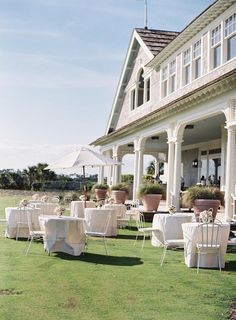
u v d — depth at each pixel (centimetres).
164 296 655
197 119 1479
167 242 917
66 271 817
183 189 2372
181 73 1814
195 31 1659
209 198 1262
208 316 566
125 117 2614
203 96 1354
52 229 1002
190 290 693
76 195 2484
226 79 1168
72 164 1315
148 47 2211
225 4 1410
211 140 2375
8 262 902
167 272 823
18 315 557
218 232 864
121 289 691
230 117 1234
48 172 4247
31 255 989
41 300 624
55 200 1756
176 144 1647
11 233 1273
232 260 971
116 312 576
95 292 671
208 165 2412
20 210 1265
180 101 1469
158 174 3148
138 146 2147
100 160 1345
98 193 2370
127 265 884
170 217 1095
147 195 1752
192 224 900
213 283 742
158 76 2095
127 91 2586
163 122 1788
